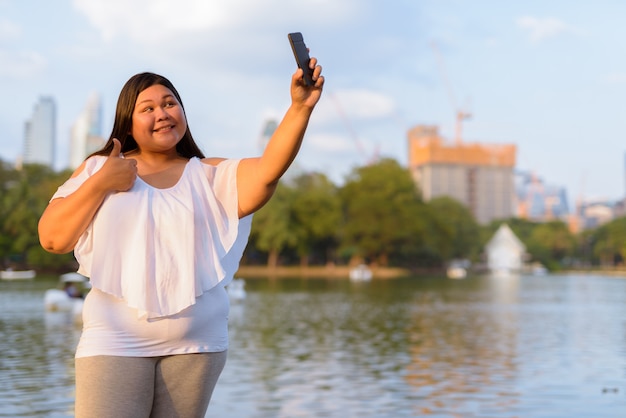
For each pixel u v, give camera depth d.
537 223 168.50
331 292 43.03
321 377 11.37
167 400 3.01
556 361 13.41
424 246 100.19
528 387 10.56
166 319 2.95
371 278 75.38
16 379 11.05
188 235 3.00
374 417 8.51
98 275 2.94
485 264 141.25
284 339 17.16
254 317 24.09
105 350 2.90
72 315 23.67
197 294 2.98
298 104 2.99
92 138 132.88
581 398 9.73
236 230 3.13
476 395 9.91
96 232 2.96
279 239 86.25
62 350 14.66
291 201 89.81
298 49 2.94
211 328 3.04
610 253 148.50
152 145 3.18
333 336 17.92
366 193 94.81
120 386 2.89
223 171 3.18
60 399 9.47
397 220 91.44
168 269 2.96
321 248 99.00
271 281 62.53
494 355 14.28
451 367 12.55
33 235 67.31
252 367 12.43
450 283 63.53
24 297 33.53
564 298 39.03
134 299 2.91
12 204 68.44
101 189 2.94
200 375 3.02
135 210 2.99
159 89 3.21
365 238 90.31
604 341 16.97
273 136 3.07
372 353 14.51
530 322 22.64
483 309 29.05
